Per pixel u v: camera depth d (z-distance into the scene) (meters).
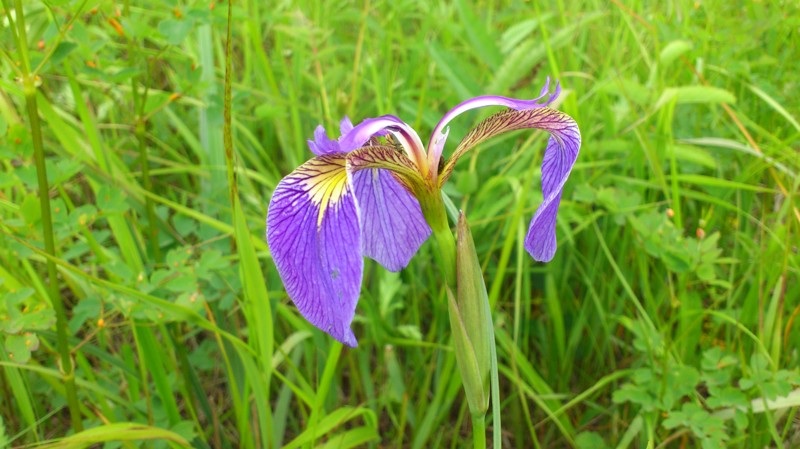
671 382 0.28
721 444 0.26
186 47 0.39
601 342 0.36
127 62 0.30
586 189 0.32
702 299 0.36
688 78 0.40
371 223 0.20
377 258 0.20
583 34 0.44
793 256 0.31
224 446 0.32
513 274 0.37
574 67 0.38
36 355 0.31
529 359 0.37
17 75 0.24
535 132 0.34
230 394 0.34
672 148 0.33
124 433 0.22
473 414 0.19
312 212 0.16
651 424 0.28
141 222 0.33
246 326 0.36
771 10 0.42
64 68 0.30
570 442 0.31
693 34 0.39
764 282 0.33
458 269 0.18
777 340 0.29
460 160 0.38
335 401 0.33
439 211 0.18
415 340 0.32
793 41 0.40
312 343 0.33
